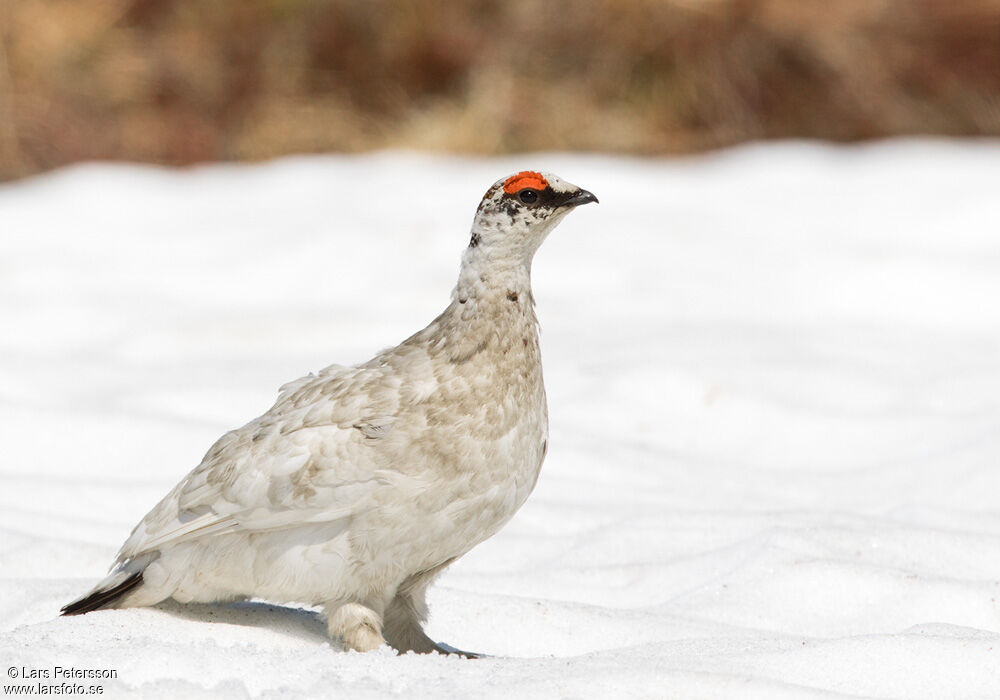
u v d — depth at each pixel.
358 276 15.30
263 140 28.38
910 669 5.41
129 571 6.08
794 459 10.17
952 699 5.25
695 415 10.91
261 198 19.72
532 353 6.07
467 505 5.82
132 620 5.92
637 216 17.91
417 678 5.32
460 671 5.40
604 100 28.84
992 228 16.50
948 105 28.98
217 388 11.20
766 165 21.62
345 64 29.56
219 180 21.58
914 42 28.88
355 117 28.83
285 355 12.70
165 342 13.12
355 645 5.82
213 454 6.04
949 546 7.72
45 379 11.59
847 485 9.41
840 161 21.77
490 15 29.34
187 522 5.87
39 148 27.19
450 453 5.75
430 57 29.19
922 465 9.45
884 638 5.59
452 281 14.98
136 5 29.25
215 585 5.98
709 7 28.33
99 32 28.53
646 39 28.61
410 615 6.20
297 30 29.69
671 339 12.82
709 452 10.36
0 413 9.92
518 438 5.93
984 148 22.83
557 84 28.95
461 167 22.19
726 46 28.58
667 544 8.04
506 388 5.91
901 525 8.03
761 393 11.27
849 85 28.75
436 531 5.81
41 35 27.91
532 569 7.79
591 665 5.36
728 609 6.94
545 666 5.41
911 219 17.09
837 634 6.71
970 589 6.94
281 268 15.70
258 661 5.39
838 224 17.30
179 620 6.01
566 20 28.84
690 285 14.91
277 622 6.19
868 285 14.59
